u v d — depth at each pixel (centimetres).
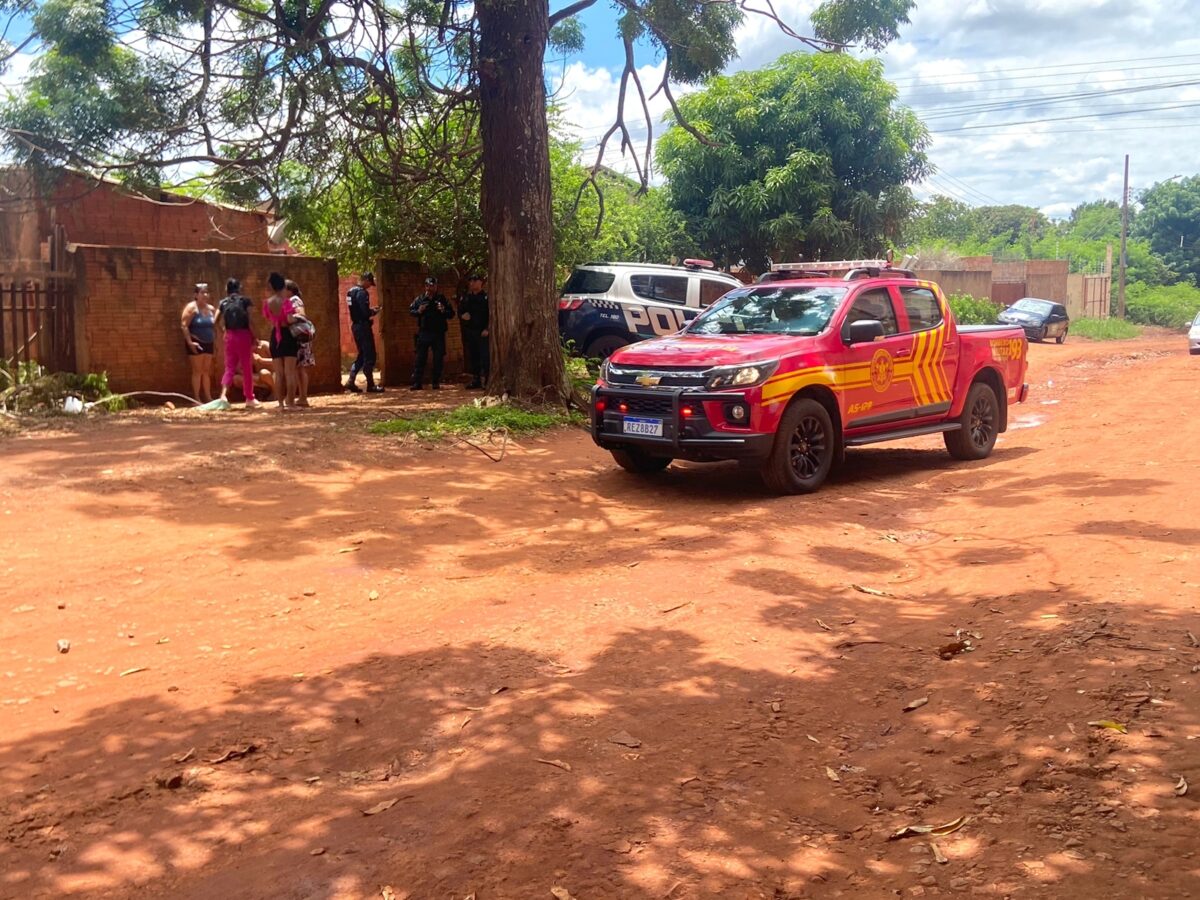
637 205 2620
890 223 2802
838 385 966
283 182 1502
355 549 717
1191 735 372
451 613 581
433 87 1446
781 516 828
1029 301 3762
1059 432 1317
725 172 2728
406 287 1830
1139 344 3794
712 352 920
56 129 1232
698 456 916
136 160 1301
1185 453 1039
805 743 397
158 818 352
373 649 521
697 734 405
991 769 365
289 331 1388
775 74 2739
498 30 1355
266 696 461
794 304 1023
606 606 583
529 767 377
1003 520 782
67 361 1423
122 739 418
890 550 717
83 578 638
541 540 756
